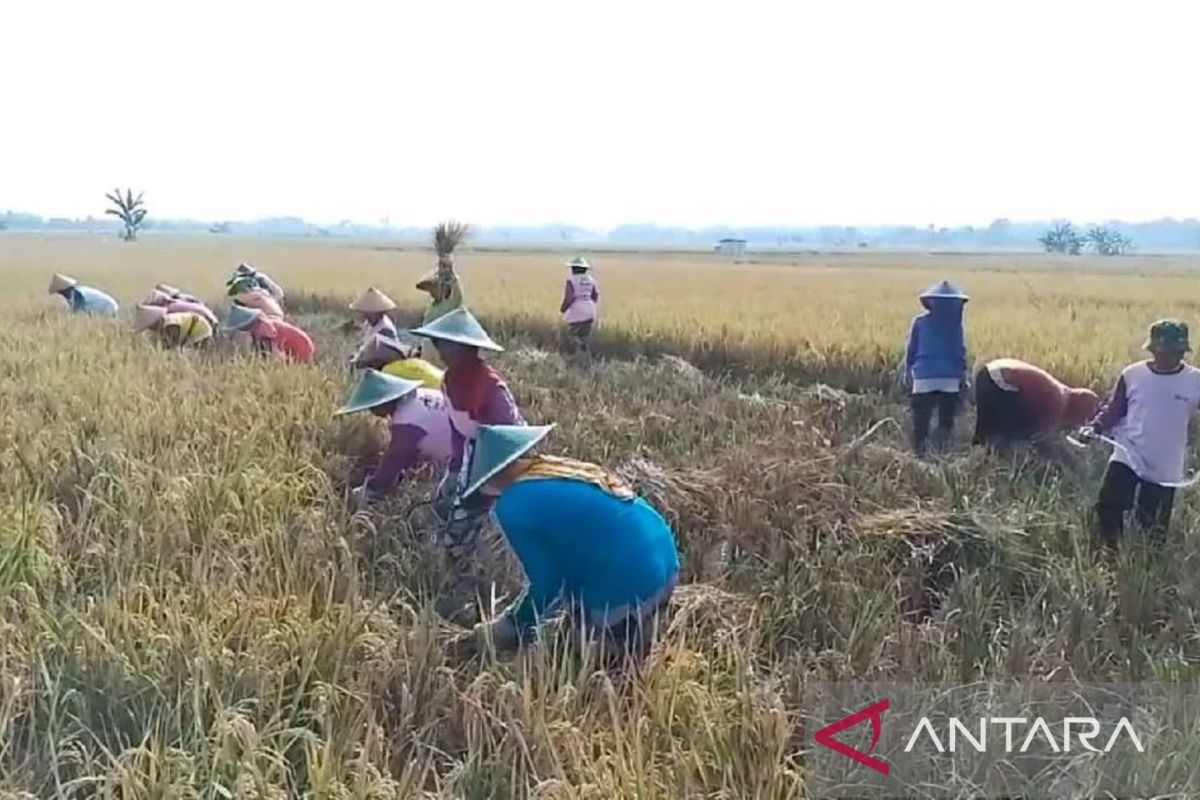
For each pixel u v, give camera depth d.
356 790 3.58
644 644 4.75
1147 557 6.11
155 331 13.69
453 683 4.33
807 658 4.86
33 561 5.25
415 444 6.84
